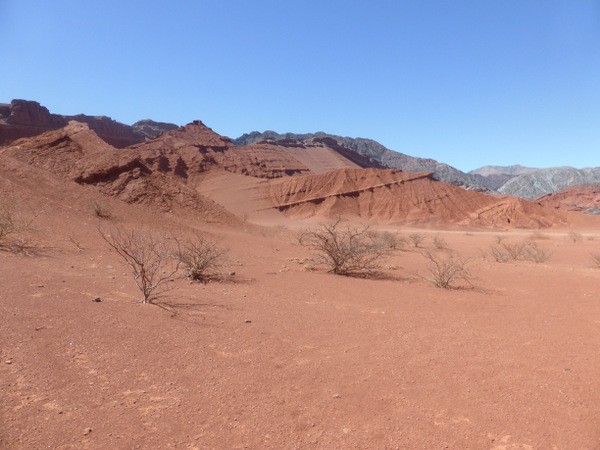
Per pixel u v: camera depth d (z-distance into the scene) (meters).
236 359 4.57
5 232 11.10
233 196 105.06
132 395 3.52
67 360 4.06
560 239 43.19
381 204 102.00
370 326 6.37
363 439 3.04
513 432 3.20
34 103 156.25
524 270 14.80
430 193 106.88
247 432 3.07
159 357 4.41
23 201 16.11
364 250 13.16
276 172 157.50
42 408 3.15
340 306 7.85
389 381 4.16
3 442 2.67
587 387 4.07
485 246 32.88
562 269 15.21
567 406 3.65
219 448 2.84
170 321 5.81
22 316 5.14
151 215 21.86
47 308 5.66
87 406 3.26
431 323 6.70
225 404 3.49
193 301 7.37
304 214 98.25
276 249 19.83
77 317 5.44
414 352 5.12
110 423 3.05
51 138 31.47
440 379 4.23
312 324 6.32
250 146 181.25
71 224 15.38
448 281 10.72
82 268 9.51
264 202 102.31
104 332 4.99
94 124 187.00
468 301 8.78
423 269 14.59
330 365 4.55
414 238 31.39
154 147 128.38
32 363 3.88
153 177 31.08
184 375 4.02
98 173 29.20
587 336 5.99
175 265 11.58
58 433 2.85
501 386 4.08
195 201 31.00
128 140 193.00
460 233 63.00
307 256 17.72
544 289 10.56
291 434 3.07
